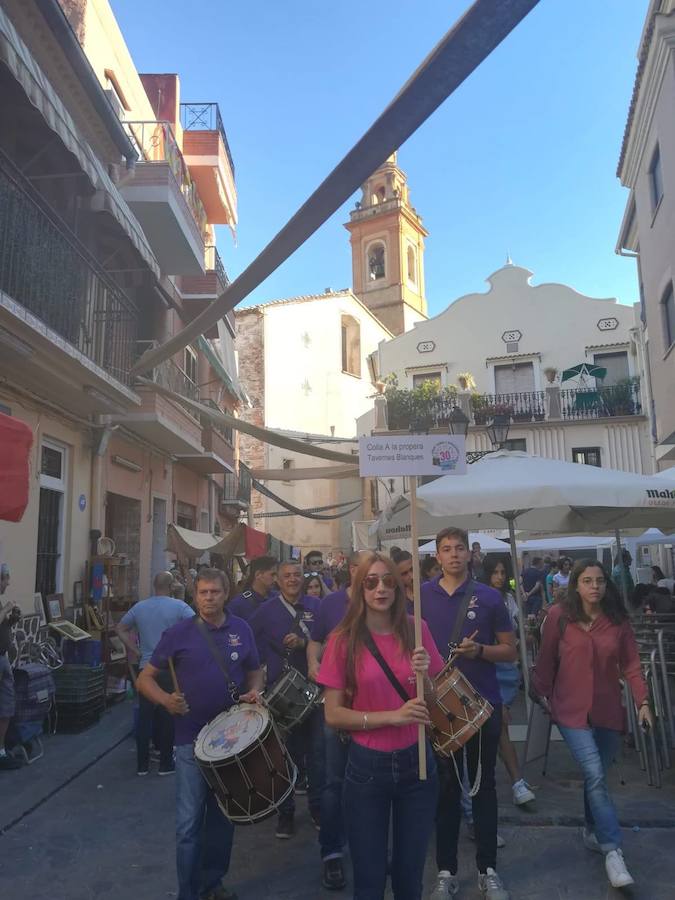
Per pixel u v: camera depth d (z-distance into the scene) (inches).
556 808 216.2
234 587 412.2
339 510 1499.8
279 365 1494.8
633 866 175.9
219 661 163.2
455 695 153.9
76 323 379.2
